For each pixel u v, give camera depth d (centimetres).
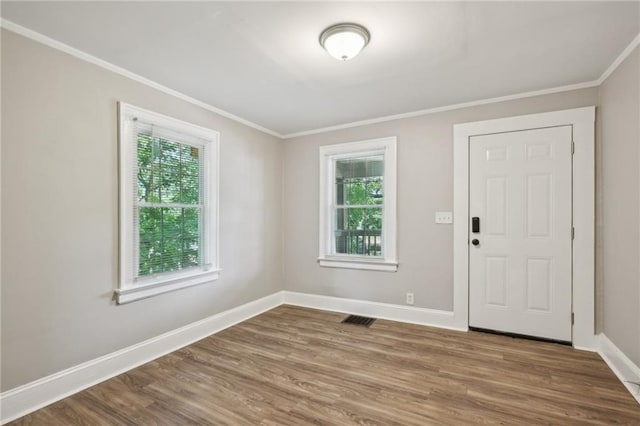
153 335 260
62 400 198
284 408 189
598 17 177
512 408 187
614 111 236
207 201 313
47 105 197
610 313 244
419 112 333
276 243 411
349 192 384
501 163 296
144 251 256
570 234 271
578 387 208
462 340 288
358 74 248
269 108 324
